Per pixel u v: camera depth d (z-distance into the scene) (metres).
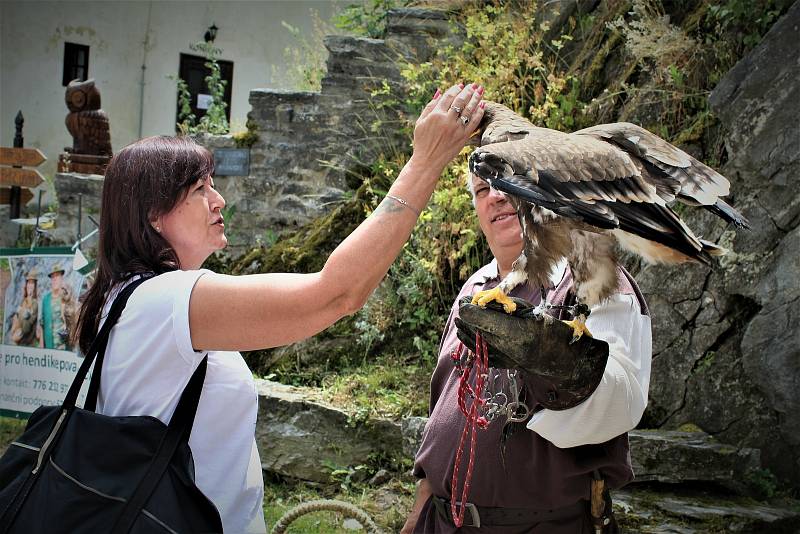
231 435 1.90
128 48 14.12
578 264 1.99
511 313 1.89
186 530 1.66
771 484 4.08
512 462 2.20
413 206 1.85
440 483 2.35
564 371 1.89
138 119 14.34
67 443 1.71
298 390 5.21
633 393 2.02
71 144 13.97
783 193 4.22
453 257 5.38
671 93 5.04
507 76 5.52
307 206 6.82
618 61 5.62
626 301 2.15
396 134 6.75
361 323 5.61
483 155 1.83
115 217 1.94
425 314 5.59
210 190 2.07
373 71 6.77
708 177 2.04
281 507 4.51
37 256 4.54
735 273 4.34
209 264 6.98
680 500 3.98
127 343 1.80
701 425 4.39
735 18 4.82
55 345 4.45
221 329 1.77
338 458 4.79
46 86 13.66
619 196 1.84
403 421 4.64
